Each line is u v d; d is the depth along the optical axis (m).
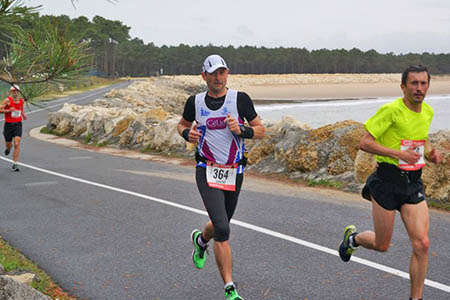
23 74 3.41
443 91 104.56
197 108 3.99
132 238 5.79
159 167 11.77
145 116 16.52
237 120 3.93
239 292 4.12
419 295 3.50
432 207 7.08
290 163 9.93
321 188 8.73
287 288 4.18
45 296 3.63
